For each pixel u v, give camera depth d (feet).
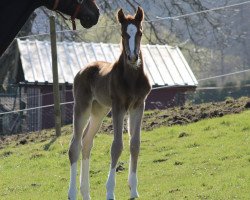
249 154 47.47
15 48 102.06
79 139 40.86
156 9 119.03
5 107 90.53
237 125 57.26
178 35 119.96
